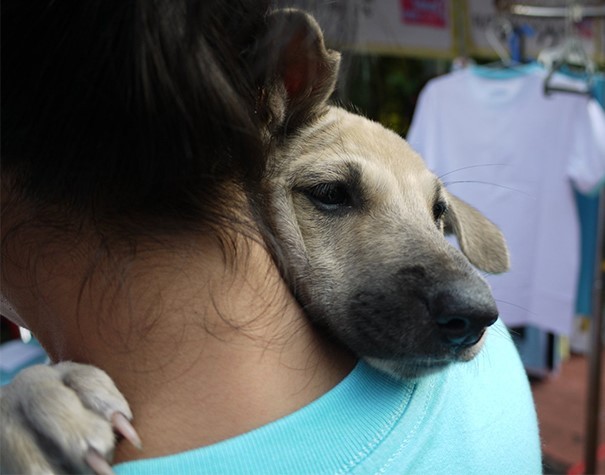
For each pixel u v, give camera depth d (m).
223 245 0.27
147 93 0.23
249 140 0.26
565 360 1.48
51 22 0.24
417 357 0.34
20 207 0.26
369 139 0.45
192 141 0.24
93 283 0.26
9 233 0.27
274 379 0.27
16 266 0.27
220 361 0.26
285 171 0.41
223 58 0.26
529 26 0.93
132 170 0.25
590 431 0.89
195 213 0.26
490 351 0.37
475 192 0.89
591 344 0.88
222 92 0.25
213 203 0.26
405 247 0.39
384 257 0.39
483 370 0.35
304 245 0.41
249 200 0.28
